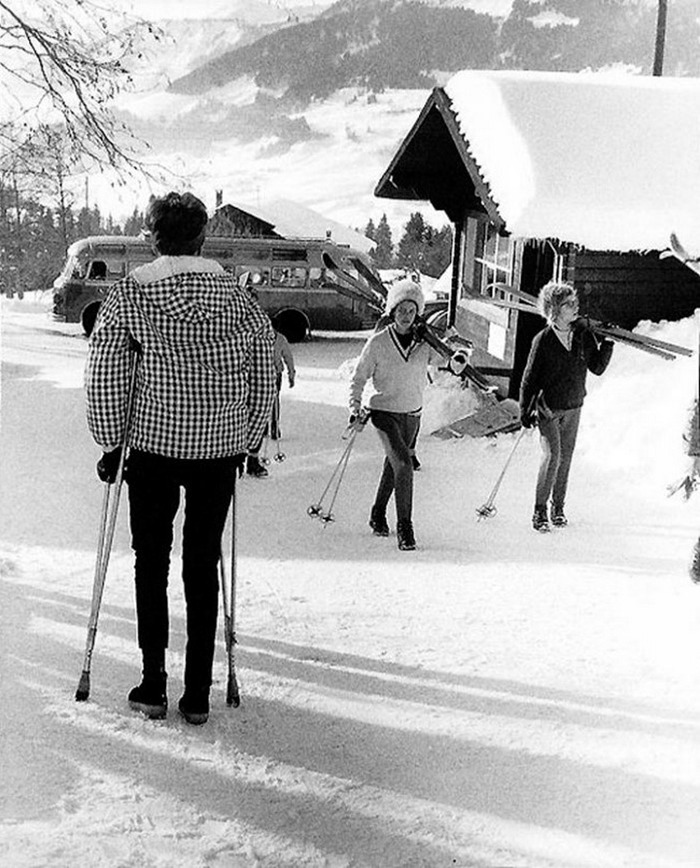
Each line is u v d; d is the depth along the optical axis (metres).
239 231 36.88
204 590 4.39
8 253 40.66
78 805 3.67
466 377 11.95
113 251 28.20
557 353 8.10
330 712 4.60
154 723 4.39
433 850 3.50
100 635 5.43
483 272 15.05
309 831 3.59
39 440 12.59
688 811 3.80
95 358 4.27
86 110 11.38
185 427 4.31
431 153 15.43
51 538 7.75
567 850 3.53
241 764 4.06
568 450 8.38
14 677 4.79
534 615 6.07
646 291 13.01
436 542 7.94
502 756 4.22
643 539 8.05
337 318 27.94
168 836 3.50
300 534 8.14
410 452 7.87
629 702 4.79
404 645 5.51
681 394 10.73
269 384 4.49
